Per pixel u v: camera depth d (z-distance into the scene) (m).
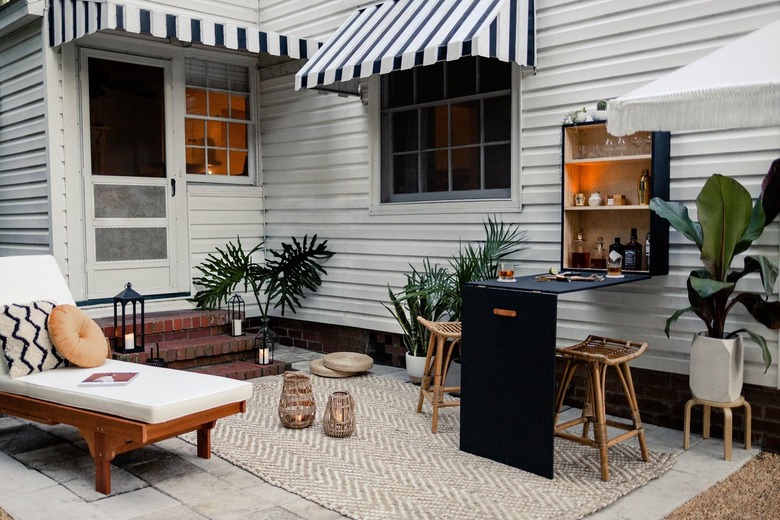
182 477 3.91
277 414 5.08
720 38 4.59
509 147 5.82
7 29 6.70
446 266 6.14
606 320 5.15
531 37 5.35
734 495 3.69
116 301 5.88
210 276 7.48
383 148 6.73
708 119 3.55
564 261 5.12
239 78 7.82
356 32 6.30
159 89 7.09
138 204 6.94
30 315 4.40
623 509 3.51
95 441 3.71
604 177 5.16
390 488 3.72
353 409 4.62
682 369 4.79
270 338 6.59
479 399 4.22
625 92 5.02
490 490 3.70
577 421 4.10
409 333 6.05
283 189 7.64
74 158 6.48
